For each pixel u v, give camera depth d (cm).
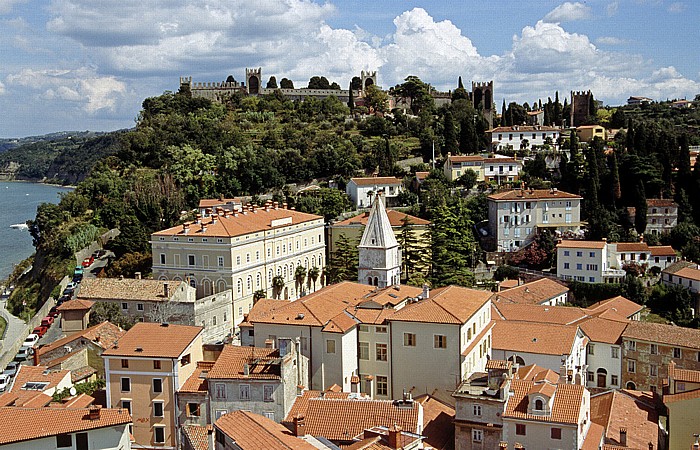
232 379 7469
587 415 7338
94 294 12662
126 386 8006
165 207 19150
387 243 12250
